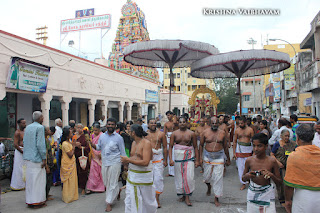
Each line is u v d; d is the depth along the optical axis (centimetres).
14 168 628
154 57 1161
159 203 498
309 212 260
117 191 498
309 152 265
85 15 2473
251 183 319
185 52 1073
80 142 605
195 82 4578
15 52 923
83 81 1362
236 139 643
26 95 1184
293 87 1856
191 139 523
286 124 576
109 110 2070
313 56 1480
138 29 2791
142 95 2286
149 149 393
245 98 4603
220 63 873
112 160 493
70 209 496
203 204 509
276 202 513
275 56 845
